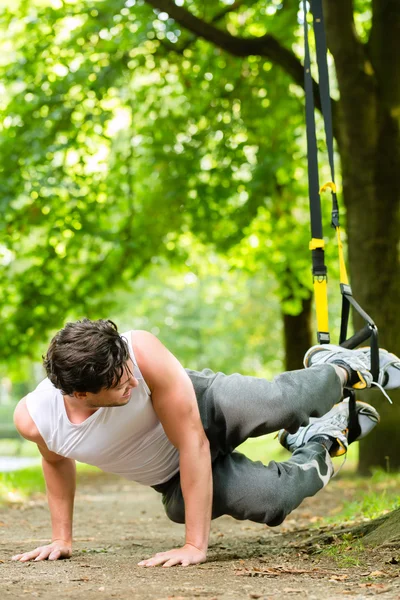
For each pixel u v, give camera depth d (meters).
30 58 13.09
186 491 3.68
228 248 14.09
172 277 24.08
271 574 3.36
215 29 11.16
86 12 12.70
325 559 3.80
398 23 11.15
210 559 3.86
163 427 3.69
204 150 13.70
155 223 13.88
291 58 11.29
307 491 3.91
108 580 3.22
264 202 13.82
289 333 17.22
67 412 3.64
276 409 3.69
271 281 26.00
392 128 11.28
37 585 3.10
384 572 3.32
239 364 31.95
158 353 3.59
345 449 4.25
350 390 4.28
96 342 3.23
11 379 16.09
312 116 4.59
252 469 3.86
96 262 14.54
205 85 13.59
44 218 13.35
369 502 6.22
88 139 13.43
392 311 11.34
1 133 12.98
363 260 11.48
